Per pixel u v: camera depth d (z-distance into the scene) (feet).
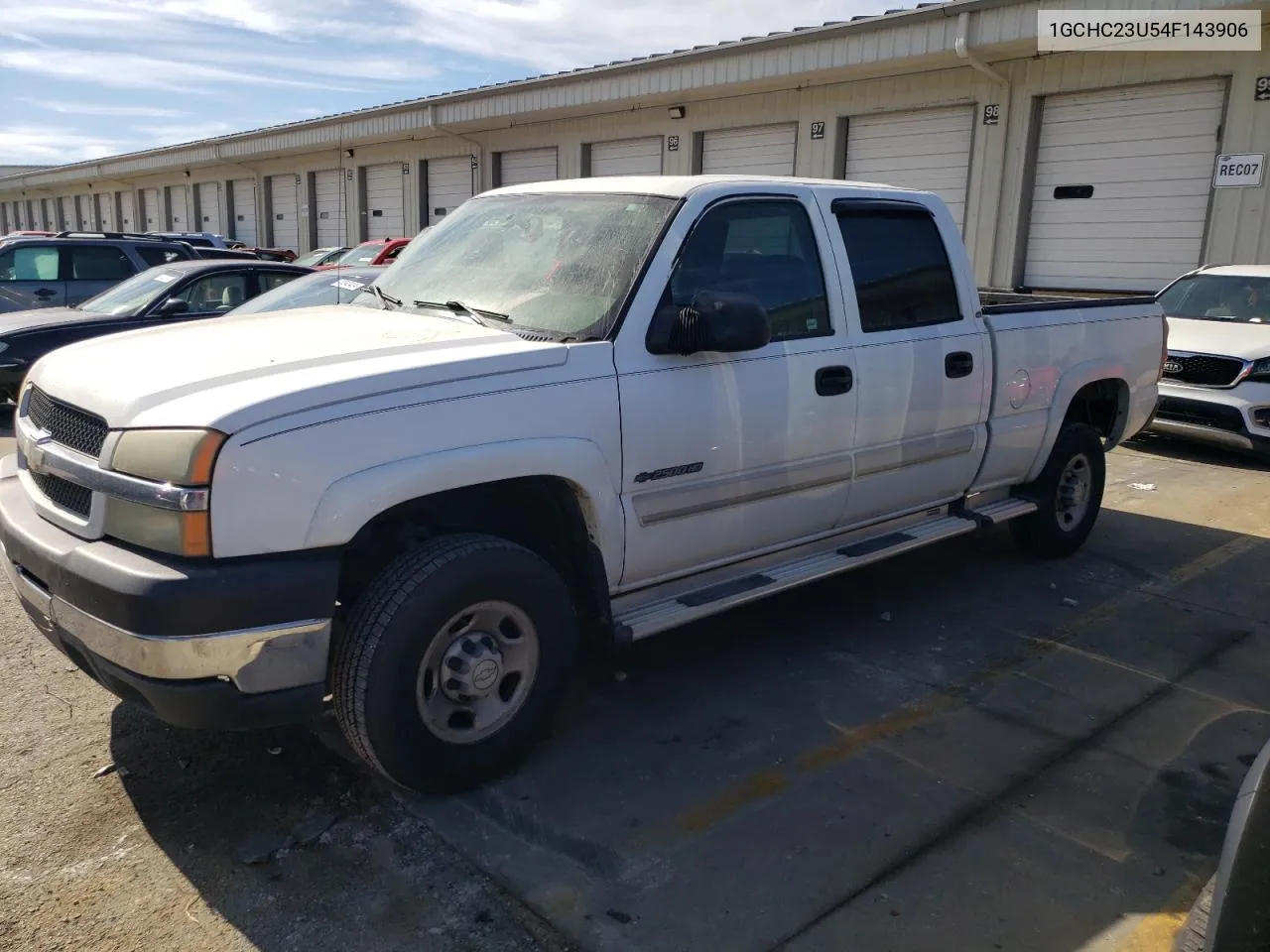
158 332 12.35
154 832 10.21
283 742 12.03
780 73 49.34
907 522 16.31
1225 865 6.59
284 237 99.04
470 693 10.57
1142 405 20.39
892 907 9.27
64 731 12.24
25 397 12.25
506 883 9.52
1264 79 37.60
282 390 9.46
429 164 79.15
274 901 9.20
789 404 13.29
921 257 15.69
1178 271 41.27
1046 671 14.55
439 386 10.21
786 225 13.85
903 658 14.94
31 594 10.38
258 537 9.19
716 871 9.76
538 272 12.88
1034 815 10.83
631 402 11.60
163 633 8.96
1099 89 42.27
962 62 45.39
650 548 12.21
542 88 62.13
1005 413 17.07
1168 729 12.86
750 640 15.58
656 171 60.95
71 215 150.00
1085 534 20.02
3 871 9.55
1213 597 17.79
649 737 12.43
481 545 10.57
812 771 11.68
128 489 9.32
